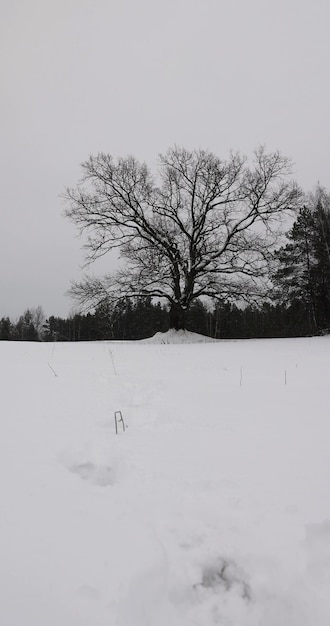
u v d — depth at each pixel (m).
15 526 1.94
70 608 1.48
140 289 20.45
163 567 1.71
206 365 6.67
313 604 1.57
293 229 26.28
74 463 2.67
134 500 2.21
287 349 10.05
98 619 1.44
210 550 1.83
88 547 1.80
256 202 21.16
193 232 21.81
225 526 1.98
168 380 5.24
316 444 2.96
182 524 2.00
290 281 24.84
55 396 4.33
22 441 3.03
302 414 3.69
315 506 2.13
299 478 2.44
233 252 20.97
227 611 1.56
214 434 3.20
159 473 2.52
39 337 69.69
